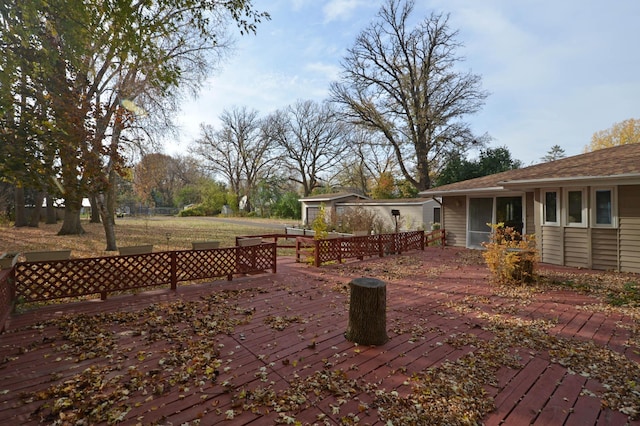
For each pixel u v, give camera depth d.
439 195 12.70
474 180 13.20
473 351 3.51
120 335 3.86
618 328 4.21
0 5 3.45
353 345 3.65
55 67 4.14
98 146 5.80
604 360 3.29
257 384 2.80
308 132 39.06
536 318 4.61
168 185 51.78
